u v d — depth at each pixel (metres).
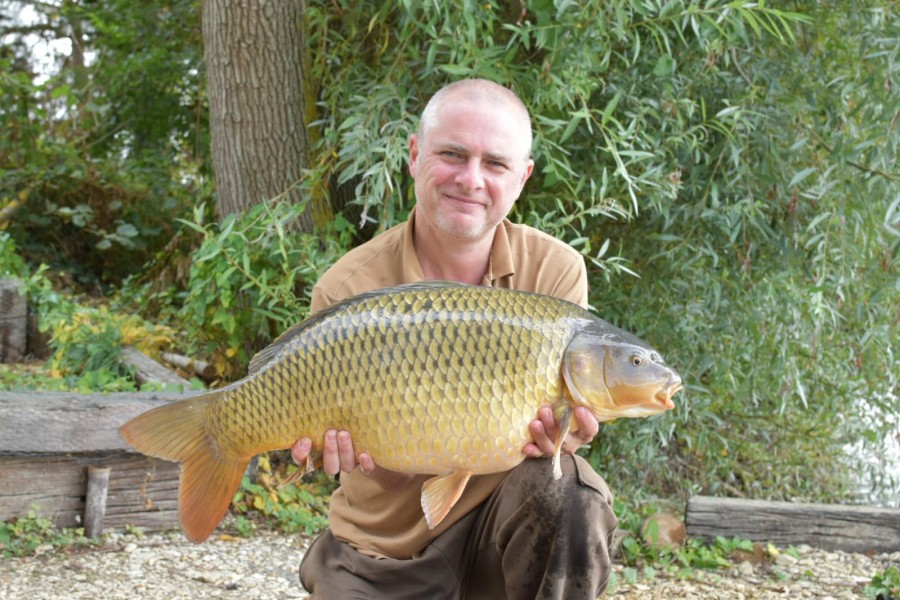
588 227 5.06
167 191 9.30
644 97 4.75
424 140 2.52
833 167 4.39
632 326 5.02
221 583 3.61
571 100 4.34
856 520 4.18
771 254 4.89
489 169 2.49
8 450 3.72
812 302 4.44
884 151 4.46
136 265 8.99
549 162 4.30
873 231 4.64
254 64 5.21
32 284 6.76
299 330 2.19
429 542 2.48
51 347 6.09
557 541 2.25
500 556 2.40
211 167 8.28
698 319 4.84
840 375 5.31
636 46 4.17
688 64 4.80
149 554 3.83
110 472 3.97
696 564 4.02
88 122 9.94
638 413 2.12
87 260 8.94
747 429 5.66
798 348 5.18
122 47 9.27
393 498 2.50
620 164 4.14
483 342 2.09
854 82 4.63
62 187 8.92
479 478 2.47
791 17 4.02
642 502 4.87
